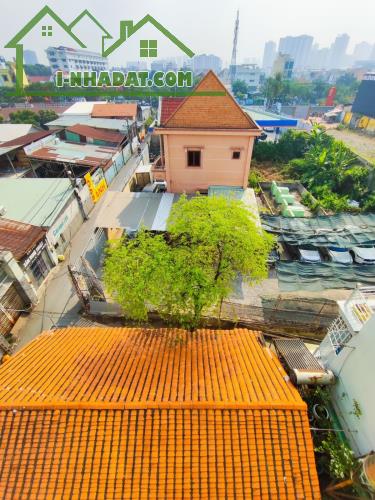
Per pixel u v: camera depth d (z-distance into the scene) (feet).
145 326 51.37
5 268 50.60
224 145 65.31
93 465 22.17
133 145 147.54
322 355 36.65
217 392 25.82
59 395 25.45
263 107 277.64
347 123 233.76
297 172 117.91
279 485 21.68
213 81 62.49
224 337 37.06
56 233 69.46
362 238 63.82
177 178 71.97
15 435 23.15
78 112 167.43
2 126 138.41
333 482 27.20
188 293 35.68
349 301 32.45
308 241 63.87
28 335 52.49
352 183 99.14
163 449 22.61
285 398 24.94
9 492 21.44
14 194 75.20
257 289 59.47
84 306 54.34
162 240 41.50
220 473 21.97
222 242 38.60
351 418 28.78
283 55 437.17
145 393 25.71
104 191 104.73
